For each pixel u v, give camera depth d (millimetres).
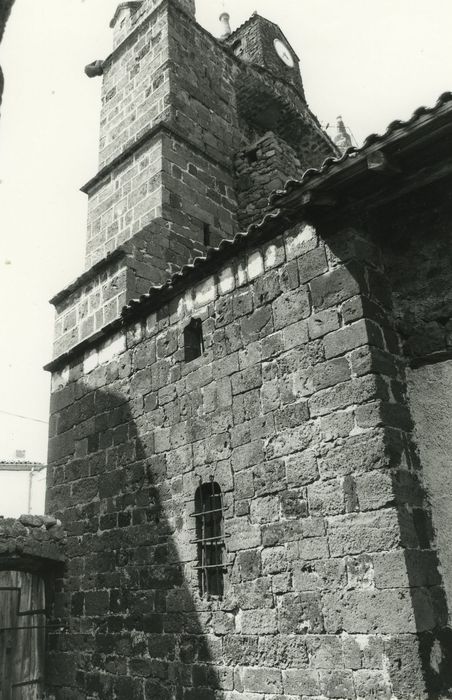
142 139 11156
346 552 4969
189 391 6977
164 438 7172
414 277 5629
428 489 5070
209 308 6973
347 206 5652
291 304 6012
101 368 8531
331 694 4812
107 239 11328
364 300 5426
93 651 7328
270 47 14594
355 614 4793
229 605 5836
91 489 8086
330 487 5227
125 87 12484
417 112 4582
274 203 5711
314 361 5645
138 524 7215
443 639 4570
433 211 5629
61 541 8242
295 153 13523
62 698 7578
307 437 5527
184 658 6176
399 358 5461
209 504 6527
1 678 7613
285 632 5277
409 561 4617
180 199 10695
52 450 9031
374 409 5066
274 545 5551
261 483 5824
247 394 6219
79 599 7773
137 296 9000
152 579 6820
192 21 12570
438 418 5176
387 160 4898
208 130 11945
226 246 6703
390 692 4445
